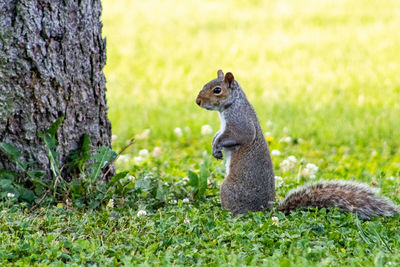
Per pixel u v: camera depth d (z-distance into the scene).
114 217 9.40
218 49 33.97
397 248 8.03
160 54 33.00
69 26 9.92
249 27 38.62
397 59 30.64
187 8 43.62
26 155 9.96
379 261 7.30
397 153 17.27
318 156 16.59
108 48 33.97
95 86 10.48
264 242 8.30
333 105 22.48
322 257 7.81
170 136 18.80
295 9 42.62
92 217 9.36
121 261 7.79
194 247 8.22
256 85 26.89
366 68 29.27
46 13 9.65
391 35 35.19
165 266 7.30
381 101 23.25
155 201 10.38
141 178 11.25
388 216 9.62
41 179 10.04
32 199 9.84
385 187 11.95
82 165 10.32
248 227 8.81
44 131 9.98
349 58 31.27
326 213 9.84
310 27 38.00
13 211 9.32
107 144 10.94
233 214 10.15
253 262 7.39
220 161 13.23
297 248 7.90
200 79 28.30
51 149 9.86
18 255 7.86
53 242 8.15
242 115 10.37
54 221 9.00
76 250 8.02
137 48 34.09
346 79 27.34
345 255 7.93
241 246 8.19
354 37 35.28
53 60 9.83
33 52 9.63
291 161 13.81
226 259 7.71
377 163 15.45
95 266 7.49
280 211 10.12
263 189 10.15
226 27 38.78
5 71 9.57
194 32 37.72
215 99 10.38
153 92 25.80
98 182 10.37
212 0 45.91
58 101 10.00
